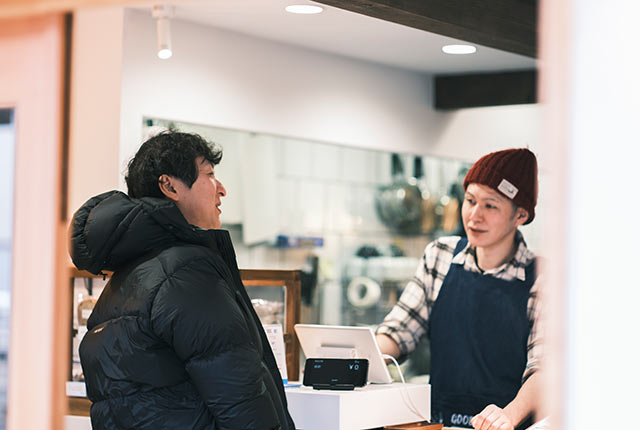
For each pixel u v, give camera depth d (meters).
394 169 5.19
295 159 4.68
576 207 1.15
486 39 3.38
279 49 4.19
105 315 2.03
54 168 1.64
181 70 3.71
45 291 1.64
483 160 3.55
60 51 1.62
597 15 1.14
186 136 2.23
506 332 3.52
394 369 4.82
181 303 1.93
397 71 4.86
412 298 3.79
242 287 2.21
